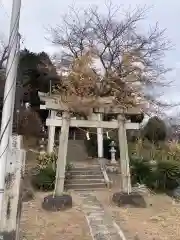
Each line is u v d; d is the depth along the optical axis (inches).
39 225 255.6
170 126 994.7
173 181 452.1
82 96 355.9
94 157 686.5
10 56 173.5
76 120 341.4
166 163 471.2
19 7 180.5
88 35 831.1
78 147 755.4
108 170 541.3
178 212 314.7
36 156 593.6
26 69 893.2
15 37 175.9
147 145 733.3
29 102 937.5
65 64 725.3
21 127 826.2
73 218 280.8
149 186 450.3
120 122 354.0
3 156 161.9
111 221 273.3
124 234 238.7
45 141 807.7
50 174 427.8
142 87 652.1
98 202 350.6
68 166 496.4
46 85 886.4
